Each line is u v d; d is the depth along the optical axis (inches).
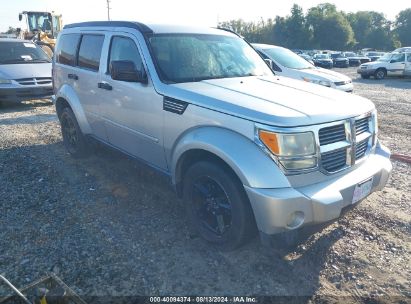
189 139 135.2
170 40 167.0
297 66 414.3
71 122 226.5
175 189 151.8
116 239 143.7
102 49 187.6
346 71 1235.2
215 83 151.2
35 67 414.3
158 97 149.6
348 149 127.9
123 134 179.2
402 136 302.8
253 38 3516.2
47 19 908.6
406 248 139.6
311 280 122.9
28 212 164.1
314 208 115.6
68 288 110.0
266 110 120.1
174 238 144.9
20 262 129.0
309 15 3376.0
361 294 116.9
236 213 124.7
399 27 4185.5
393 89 660.1
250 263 130.8
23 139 275.1
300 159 116.1
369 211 166.4
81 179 200.7
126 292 116.1
